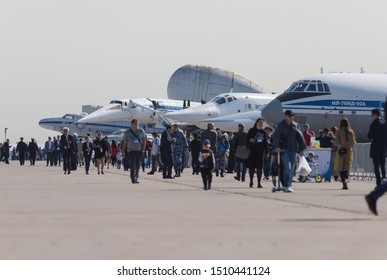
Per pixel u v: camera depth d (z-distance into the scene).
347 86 108.81
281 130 51.69
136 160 64.06
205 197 44.47
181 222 29.12
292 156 51.69
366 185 64.81
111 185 59.59
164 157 74.88
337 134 57.47
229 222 29.19
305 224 28.61
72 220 29.80
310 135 77.25
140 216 31.61
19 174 87.94
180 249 21.80
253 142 57.66
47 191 50.38
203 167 53.12
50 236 24.62
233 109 139.50
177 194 47.44
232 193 49.06
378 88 109.31
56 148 137.88
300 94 108.62
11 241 23.38
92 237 24.39
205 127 136.88
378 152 58.44
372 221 30.12
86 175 85.25
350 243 23.25
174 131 80.75
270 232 25.97
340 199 43.91
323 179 76.25
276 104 104.62
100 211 34.03
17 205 37.47
